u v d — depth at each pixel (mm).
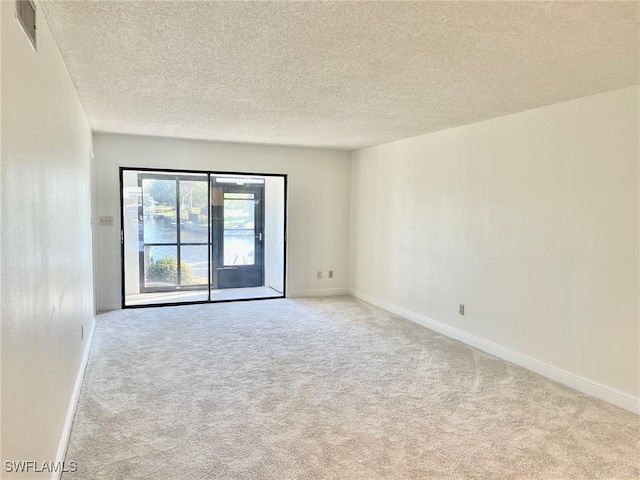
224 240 6957
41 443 1820
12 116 1432
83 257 3744
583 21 2012
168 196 6391
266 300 6477
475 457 2424
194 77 3006
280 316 5520
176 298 6445
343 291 7027
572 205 3398
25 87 1625
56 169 2314
